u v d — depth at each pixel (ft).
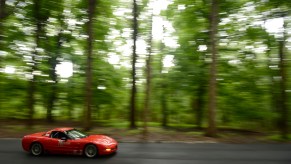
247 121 98.07
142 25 89.25
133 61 89.40
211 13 71.61
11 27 87.51
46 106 101.71
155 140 58.44
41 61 89.81
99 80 95.40
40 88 94.32
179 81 91.09
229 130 92.63
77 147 40.47
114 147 41.91
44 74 91.40
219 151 45.62
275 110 91.40
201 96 94.68
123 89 105.60
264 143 57.67
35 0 85.05
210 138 62.95
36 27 86.79
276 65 83.56
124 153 43.21
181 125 107.76
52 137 42.04
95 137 42.63
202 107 97.14
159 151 45.16
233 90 90.53
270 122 98.32
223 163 36.37
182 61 90.07
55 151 41.27
